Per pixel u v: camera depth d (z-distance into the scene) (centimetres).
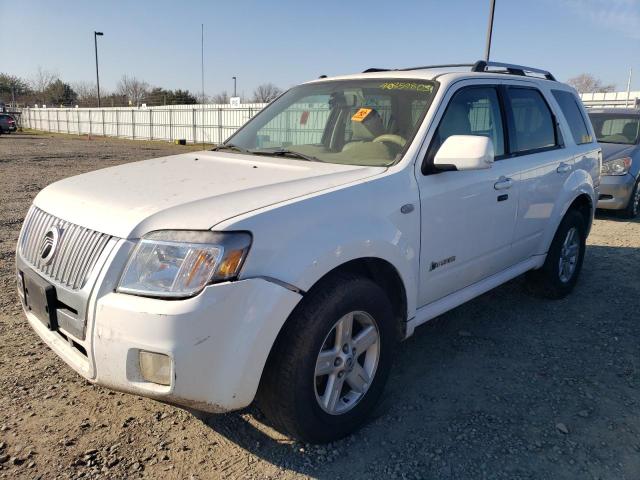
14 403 309
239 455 271
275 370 251
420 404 321
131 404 313
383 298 289
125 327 225
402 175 307
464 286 372
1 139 3691
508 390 338
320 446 279
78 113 5162
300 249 246
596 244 725
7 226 762
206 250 226
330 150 359
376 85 378
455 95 355
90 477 252
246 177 295
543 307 482
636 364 375
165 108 4012
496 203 376
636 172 898
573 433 294
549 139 458
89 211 260
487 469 264
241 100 3928
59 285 254
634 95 2159
